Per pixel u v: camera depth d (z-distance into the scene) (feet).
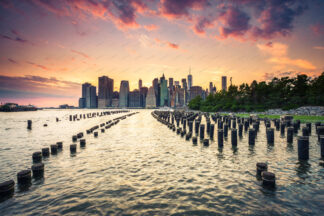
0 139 69.97
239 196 23.61
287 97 196.34
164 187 26.63
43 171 32.04
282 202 22.03
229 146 52.75
